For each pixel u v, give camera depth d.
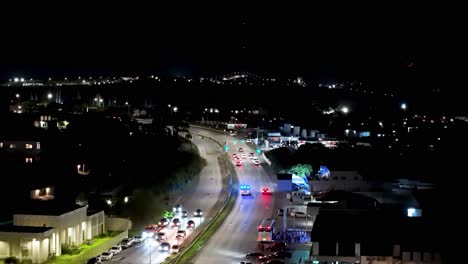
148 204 102.62
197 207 107.06
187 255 75.94
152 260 72.69
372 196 96.50
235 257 75.00
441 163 130.62
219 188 124.44
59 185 105.75
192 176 135.88
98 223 83.44
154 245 80.56
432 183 109.88
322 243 60.66
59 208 77.12
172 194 118.06
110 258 72.88
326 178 117.50
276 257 72.75
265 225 89.38
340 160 137.50
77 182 110.25
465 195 84.56
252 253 74.38
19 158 126.06
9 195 94.06
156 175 126.81
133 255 75.06
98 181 113.31
